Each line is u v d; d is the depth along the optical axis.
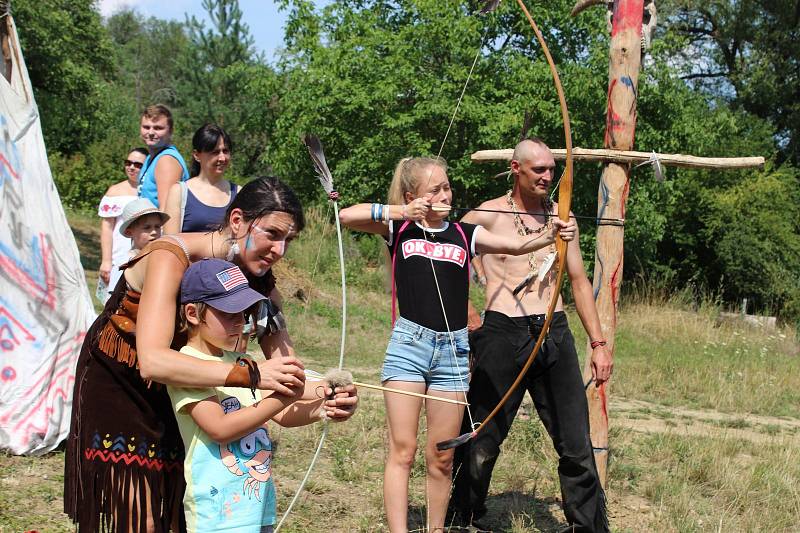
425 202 3.87
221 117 27.33
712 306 18.31
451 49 18.30
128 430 2.89
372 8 21.17
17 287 5.29
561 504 5.23
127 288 2.94
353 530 4.47
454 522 4.58
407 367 3.92
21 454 5.12
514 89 18.09
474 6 18.25
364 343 11.18
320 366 9.58
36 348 5.31
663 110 18.50
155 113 5.20
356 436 6.17
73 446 2.95
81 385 2.97
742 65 30.22
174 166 5.14
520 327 4.25
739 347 14.20
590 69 17.53
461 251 4.02
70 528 4.03
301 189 20.69
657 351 13.38
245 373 2.60
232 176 26.19
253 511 2.78
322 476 5.34
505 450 6.08
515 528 4.57
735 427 8.49
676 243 23.03
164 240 2.83
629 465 6.08
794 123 29.19
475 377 4.32
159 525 2.92
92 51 23.94
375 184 19.41
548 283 4.34
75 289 5.54
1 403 5.16
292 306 12.89
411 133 18.39
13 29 5.64
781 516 5.27
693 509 5.29
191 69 27.81
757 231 22.00
